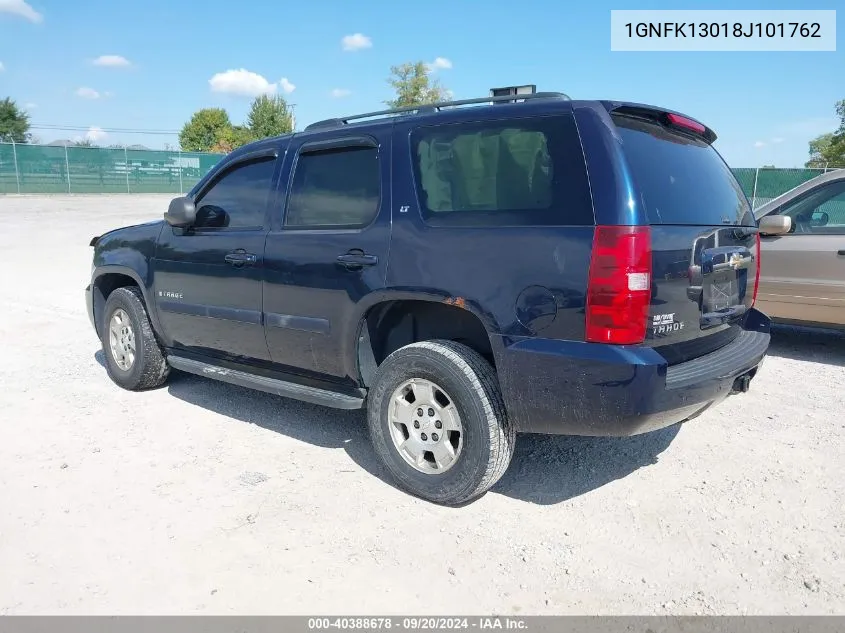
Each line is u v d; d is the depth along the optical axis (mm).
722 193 3816
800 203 6453
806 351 6691
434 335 3742
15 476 3809
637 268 2877
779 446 4238
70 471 3877
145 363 5203
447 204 3416
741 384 3564
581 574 2902
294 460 4043
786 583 2834
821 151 46531
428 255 3393
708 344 3490
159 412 4883
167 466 3949
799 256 6227
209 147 79875
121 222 22094
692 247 3236
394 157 3645
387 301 3615
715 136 4082
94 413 4859
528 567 2951
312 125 4340
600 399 2930
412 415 3549
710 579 2865
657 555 3045
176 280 4785
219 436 4422
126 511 3414
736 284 3781
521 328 3104
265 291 4152
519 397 3150
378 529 3252
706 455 4109
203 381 5695
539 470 3932
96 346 6906
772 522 3318
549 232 3041
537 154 3162
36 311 8711
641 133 3287
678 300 3143
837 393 5305
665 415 2990
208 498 3555
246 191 4441
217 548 3084
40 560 2986
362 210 3746
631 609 2676
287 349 4109
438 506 3484
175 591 2773
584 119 3076
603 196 2941
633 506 3480
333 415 4852
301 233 3977
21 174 36875
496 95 3785
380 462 3982
